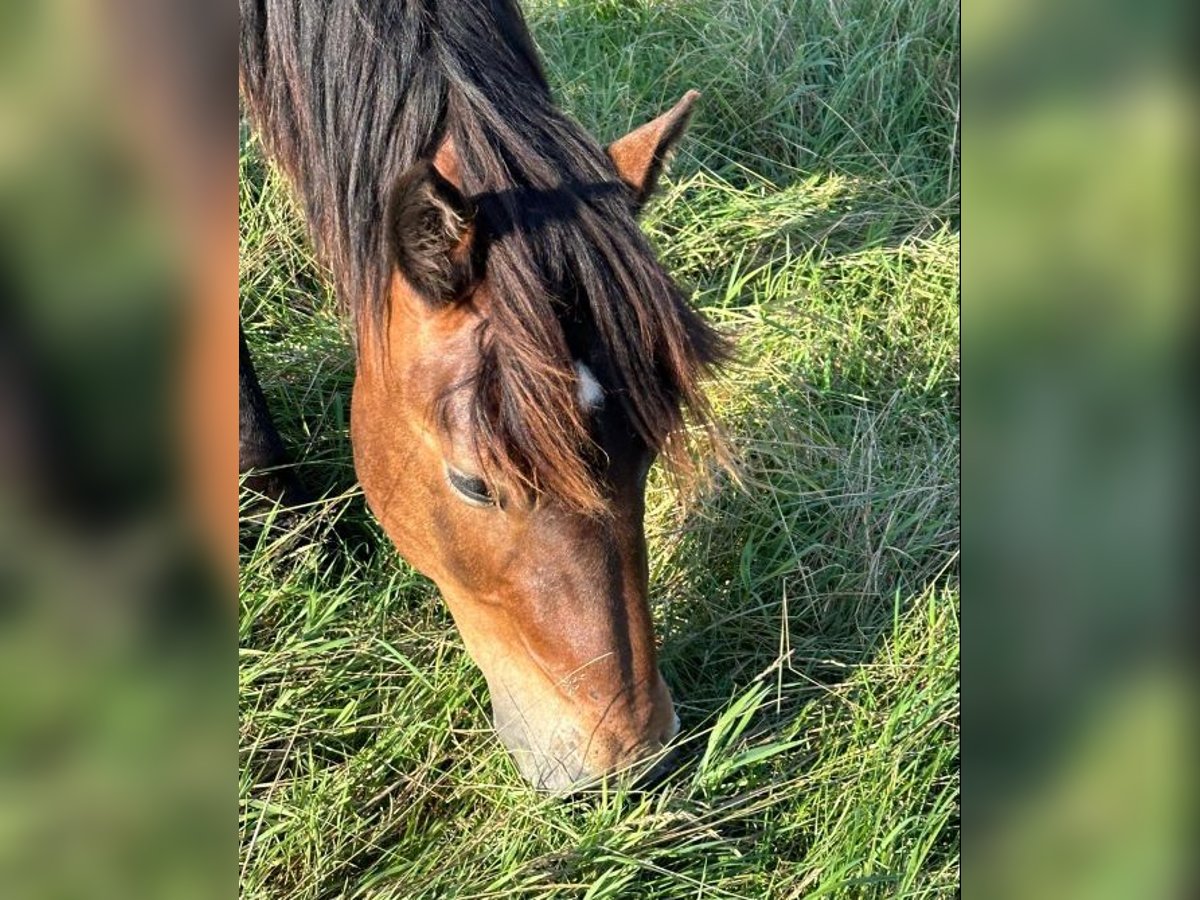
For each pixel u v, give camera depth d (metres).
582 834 1.79
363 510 2.53
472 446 1.54
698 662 2.20
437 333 1.60
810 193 3.31
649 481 2.44
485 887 1.81
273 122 2.03
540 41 3.70
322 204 1.89
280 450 2.44
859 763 1.95
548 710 1.67
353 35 1.77
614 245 1.58
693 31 3.75
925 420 2.68
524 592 1.62
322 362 2.74
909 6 3.74
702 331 1.66
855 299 2.99
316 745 2.07
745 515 2.43
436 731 2.03
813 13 3.75
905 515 2.45
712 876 1.85
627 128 3.41
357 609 2.29
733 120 3.53
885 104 3.56
